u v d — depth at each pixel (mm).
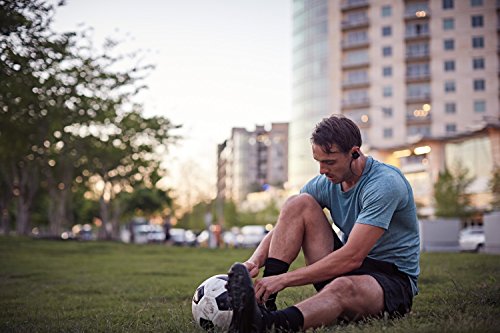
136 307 5660
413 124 82500
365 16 85188
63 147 32719
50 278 9922
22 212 40719
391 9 83688
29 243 26906
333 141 3455
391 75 83500
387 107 83438
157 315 4859
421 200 56875
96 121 25125
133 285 8328
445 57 81500
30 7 10461
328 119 3537
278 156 122062
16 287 8305
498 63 80062
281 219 3572
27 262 14938
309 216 3561
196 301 3480
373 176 3539
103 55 20672
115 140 33031
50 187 40562
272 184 104250
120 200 55688
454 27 81250
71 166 38562
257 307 3020
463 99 80750
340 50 85938
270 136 123125
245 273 2939
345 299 3250
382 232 3418
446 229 22984
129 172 37500
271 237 3721
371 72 84250
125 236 59938
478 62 80625
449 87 81375
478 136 50469
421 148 55844
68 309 5773
